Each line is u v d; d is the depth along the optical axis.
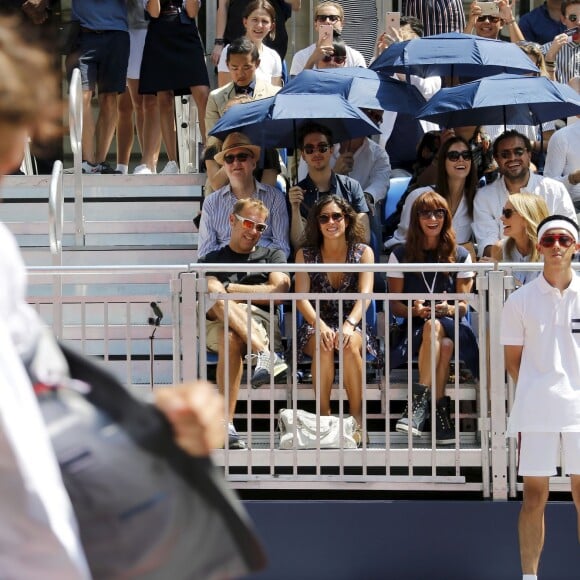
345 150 26.50
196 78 28.75
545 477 18.58
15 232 26.30
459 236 24.61
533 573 18.80
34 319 6.34
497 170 25.16
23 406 5.86
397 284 21.88
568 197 24.50
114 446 6.23
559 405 18.36
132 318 24.31
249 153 23.66
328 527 19.86
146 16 29.45
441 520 19.89
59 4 31.34
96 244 26.42
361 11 34.22
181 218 26.98
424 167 26.66
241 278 22.02
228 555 6.34
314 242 21.98
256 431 22.11
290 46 37.53
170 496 6.26
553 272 18.58
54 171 22.83
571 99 25.30
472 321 21.97
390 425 22.55
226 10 31.39
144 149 29.48
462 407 21.78
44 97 6.07
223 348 20.45
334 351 21.45
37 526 5.85
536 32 34.16
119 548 6.25
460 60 26.45
